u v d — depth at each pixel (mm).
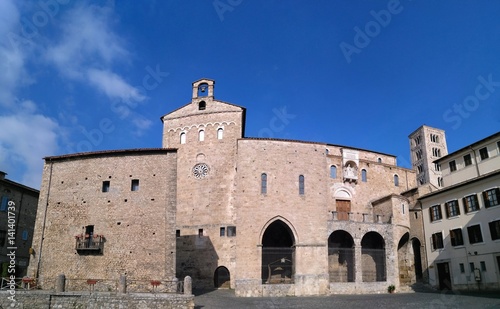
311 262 49031
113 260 38594
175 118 62969
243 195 50344
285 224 50281
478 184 47188
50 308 32719
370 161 67875
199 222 55844
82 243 39312
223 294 46875
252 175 51250
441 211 52531
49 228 41000
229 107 61531
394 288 50906
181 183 58594
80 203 41250
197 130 61188
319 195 52062
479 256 45844
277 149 52844
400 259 57906
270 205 50281
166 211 39594
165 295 31891
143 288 37281
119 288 33438
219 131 60438
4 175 54125
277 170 51906
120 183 41219
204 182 57875
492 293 41625
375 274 54562
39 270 39750
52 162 43531
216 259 53688
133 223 39562
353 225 52906
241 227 49094
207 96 63531
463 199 49156
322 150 54188
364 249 53031
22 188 56656
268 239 54406
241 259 47812
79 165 42750
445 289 50219
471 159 52031
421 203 56375
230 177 57406
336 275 55125
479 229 46344
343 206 63688
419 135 113188
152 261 38156
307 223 50500
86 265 38906
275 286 46938
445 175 56062
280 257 51188
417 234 56438
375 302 38750
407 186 69562
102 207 40656
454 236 49781
